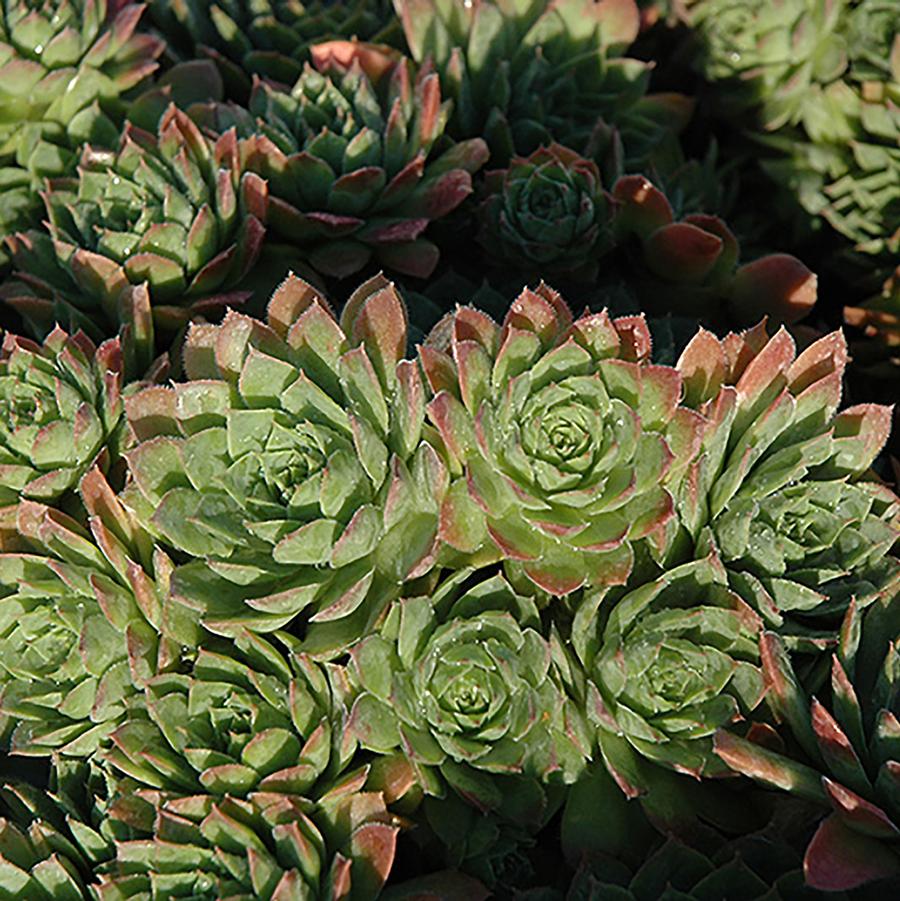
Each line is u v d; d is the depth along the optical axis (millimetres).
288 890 807
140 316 914
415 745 826
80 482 862
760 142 1059
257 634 842
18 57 984
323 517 836
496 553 843
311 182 958
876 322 1011
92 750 866
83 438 886
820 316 1058
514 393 832
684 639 840
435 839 850
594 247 980
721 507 855
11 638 879
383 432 847
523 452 830
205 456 844
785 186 1053
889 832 810
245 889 821
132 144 947
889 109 1015
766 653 825
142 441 859
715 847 843
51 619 875
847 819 813
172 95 1014
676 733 840
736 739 821
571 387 834
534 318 844
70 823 848
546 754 837
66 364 896
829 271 1055
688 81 1086
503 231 972
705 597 847
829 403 865
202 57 1031
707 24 1051
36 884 848
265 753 831
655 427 838
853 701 824
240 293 937
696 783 850
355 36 1005
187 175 939
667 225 969
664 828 839
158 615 854
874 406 868
